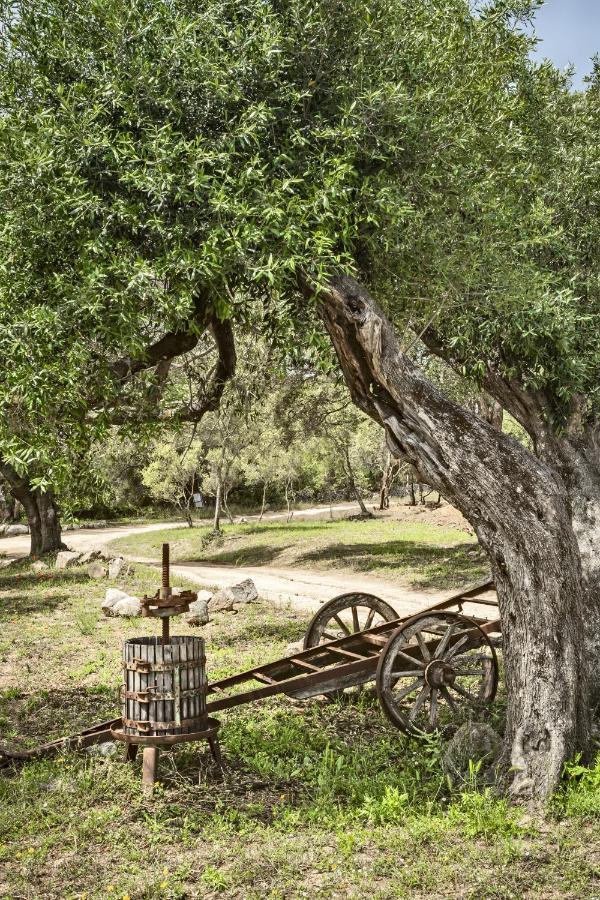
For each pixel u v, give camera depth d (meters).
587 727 6.95
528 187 8.77
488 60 8.01
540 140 9.25
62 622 16.80
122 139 5.94
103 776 7.30
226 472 44.00
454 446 6.87
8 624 16.62
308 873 5.48
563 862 5.46
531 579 6.77
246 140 5.97
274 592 21.52
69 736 8.23
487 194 7.37
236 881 5.34
